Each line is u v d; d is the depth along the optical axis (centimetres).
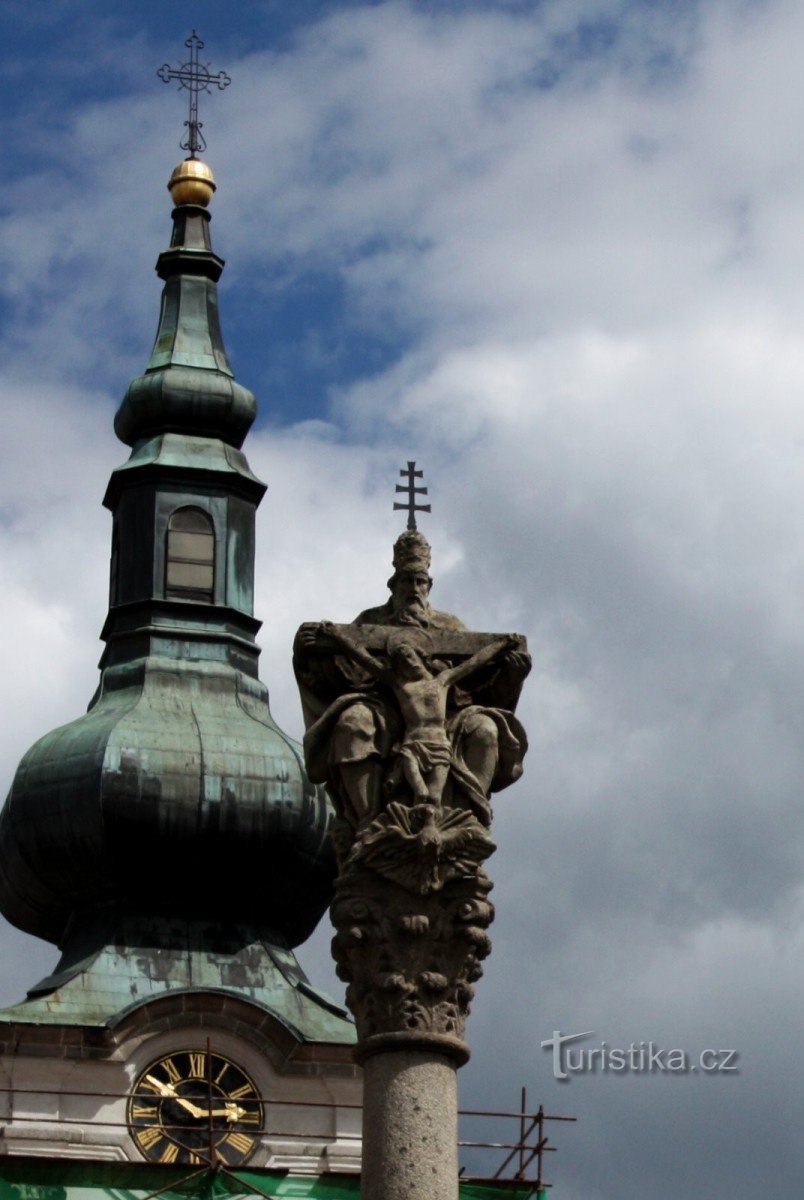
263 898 7844
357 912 3662
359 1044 3653
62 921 7981
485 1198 6969
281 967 7725
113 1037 7350
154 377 8338
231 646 8112
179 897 7806
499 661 3809
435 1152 3591
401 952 3662
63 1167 7094
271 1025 7438
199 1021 7406
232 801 7731
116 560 8250
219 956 7706
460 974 3672
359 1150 7369
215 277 8619
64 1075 7312
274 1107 7375
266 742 7862
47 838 7756
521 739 3784
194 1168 7175
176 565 8169
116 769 7719
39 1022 7344
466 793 3725
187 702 7962
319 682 3794
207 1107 7338
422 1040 3625
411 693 3759
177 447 8275
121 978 7606
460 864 3681
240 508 8250
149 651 8062
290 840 7769
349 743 3734
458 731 3766
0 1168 7075
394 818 3688
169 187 8700
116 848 7725
